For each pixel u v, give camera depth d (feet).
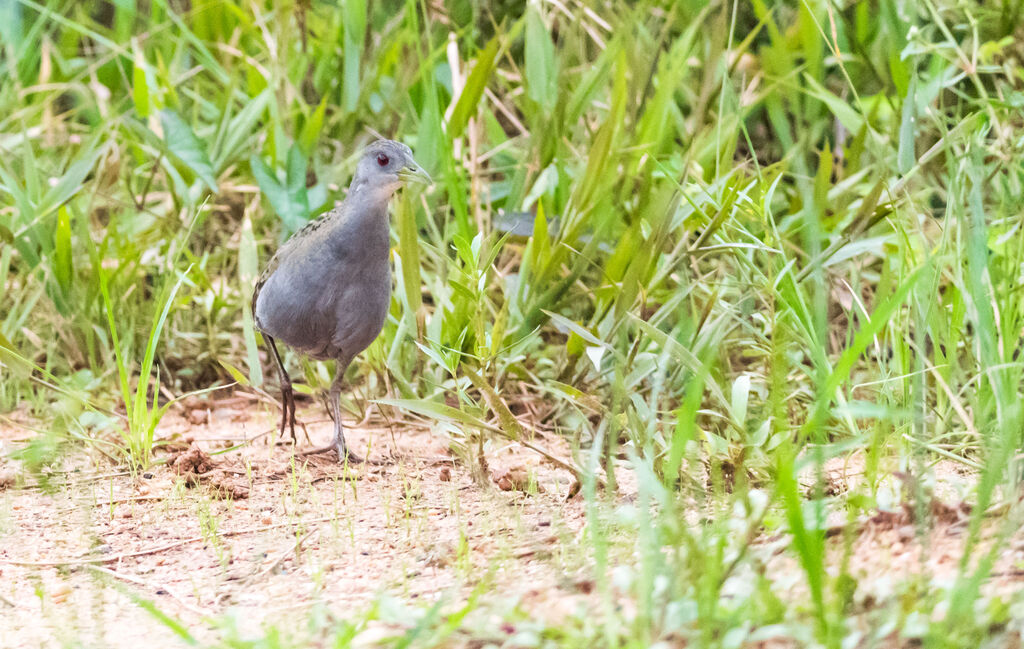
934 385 31.60
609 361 33.53
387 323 36.60
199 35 51.80
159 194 45.65
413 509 27.17
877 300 32.17
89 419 32.55
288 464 31.32
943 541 20.88
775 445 25.88
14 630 20.65
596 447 24.14
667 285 36.81
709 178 38.65
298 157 41.34
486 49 39.19
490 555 23.40
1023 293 29.14
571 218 36.70
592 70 40.88
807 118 42.96
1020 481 23.52
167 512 27.48
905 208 34.12
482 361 29.89
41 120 49.85
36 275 41.29
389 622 19.48
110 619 21.13
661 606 18.35
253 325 35.17
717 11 46.19
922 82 40.01
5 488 29.45
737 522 23.13
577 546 23.30
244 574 23.39
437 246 37.81
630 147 38.47
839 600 17.46
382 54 46.24
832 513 23.91
